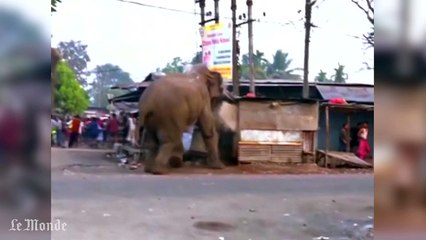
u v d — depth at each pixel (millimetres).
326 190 11109
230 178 13047
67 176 11781
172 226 6969
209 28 23734
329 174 15148
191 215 7777
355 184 12273
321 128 19484
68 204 7863
